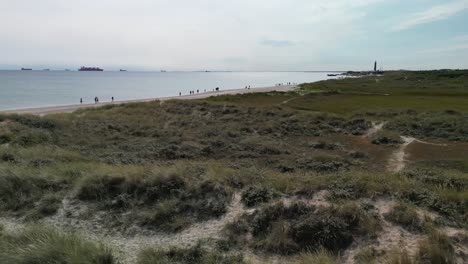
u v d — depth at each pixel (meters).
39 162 11.66
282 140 24.59
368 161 19.22
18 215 7.56
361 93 62.94
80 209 7.85
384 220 6.97
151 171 9.39
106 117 28.39
